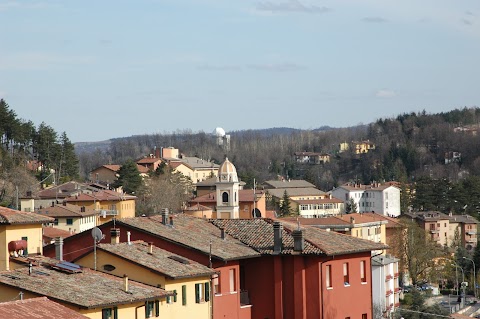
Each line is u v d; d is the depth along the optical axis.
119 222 106.50
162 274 93.19
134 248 98.62
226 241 110.44
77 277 85.44
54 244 106.19
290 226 117.75
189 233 109.25
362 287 116.44
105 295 82.62
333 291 111.31
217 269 103.62
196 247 103.31
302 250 109.06
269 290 110.00
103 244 97.31
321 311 109.06
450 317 168.88
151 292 88.44
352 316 114.38
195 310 98.12
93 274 88.12
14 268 90.38
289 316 109.56
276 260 109.75
